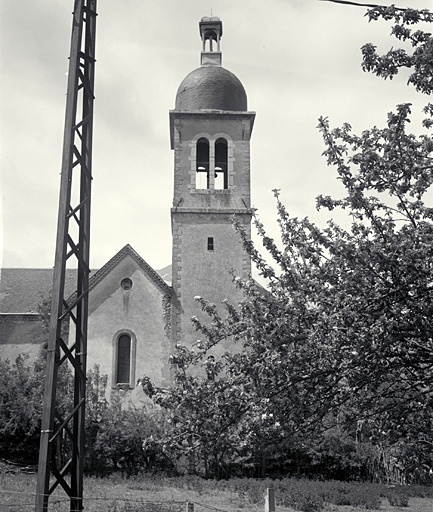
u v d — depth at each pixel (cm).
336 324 1059
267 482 2788
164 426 3020
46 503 923
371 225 1112
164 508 1934
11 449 3064
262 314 1170
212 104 3709
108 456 3080
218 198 3603
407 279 1048
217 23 3884
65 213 1021
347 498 2447
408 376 1168
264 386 1127
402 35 948
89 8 1157
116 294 3550
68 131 1053
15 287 4066
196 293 3491
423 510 2311
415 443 1304
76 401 1021
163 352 3475
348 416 1239
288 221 1202
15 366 3259
